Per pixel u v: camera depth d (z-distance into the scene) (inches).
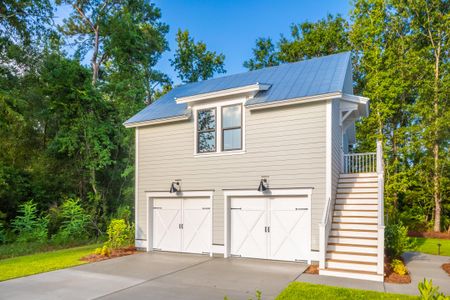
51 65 735.1
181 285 320.8
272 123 453.7
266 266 404.5
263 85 471.5
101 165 729.0
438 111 815.7
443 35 864.9
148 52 989.8
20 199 700.7
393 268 371.2
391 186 827.4
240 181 470.9
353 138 775.1
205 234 498.0
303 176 425.7
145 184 560.4
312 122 426.0
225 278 346.3
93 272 380.5
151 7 1074.7
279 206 444.8
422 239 726.5
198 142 514.0
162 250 538.0
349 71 570.3
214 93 487.8
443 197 826.2
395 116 939.3
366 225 400.5
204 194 498.9
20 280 345.1
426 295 138.7
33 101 784.3
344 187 472.1
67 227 653.3
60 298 283.4
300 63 574.6
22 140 818.2
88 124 728.3
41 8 807.7
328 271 353.7
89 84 735.7
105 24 917.8
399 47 900.0
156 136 556.7
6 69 807.7
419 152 852.0
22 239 609.6
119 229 550.3
